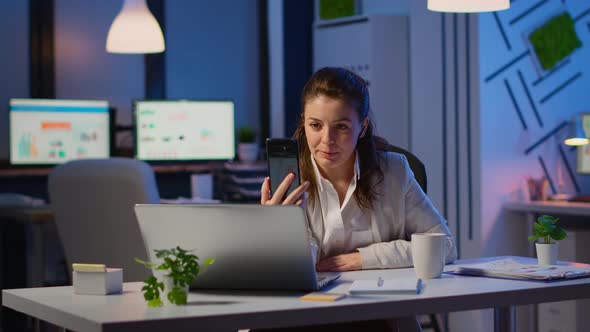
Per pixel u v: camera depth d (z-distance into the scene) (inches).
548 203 153.6
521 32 162.9
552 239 85.6
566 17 166.4
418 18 175.9
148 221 70.1
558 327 149.3
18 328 175.9
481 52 159.2
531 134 163.8
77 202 134.1
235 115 224.5
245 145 206.8
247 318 59.8
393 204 88.6
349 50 194.5
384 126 185.6
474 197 161.0
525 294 68.9
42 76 201.5
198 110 202.4
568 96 167.5
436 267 75.4
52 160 191.5
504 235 161.2
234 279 69.3
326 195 87.4
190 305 63.2
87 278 70.1
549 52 164.4
